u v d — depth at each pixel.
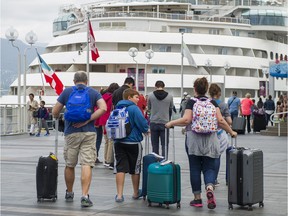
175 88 73.69
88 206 10.62
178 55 73.69
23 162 18.89
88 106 10.73
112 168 16.91
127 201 11.30
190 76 73.88
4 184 13.66
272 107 40.88
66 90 10.95
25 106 35.44
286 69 45.62
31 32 39.72
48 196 11.17
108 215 9.85
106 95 17.11
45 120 34.34
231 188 10.46
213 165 10.71
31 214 9.90
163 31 75.31
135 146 11.23
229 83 76.19
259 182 10.55
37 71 78.38
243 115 37.41
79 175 15.34
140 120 11.11
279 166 18.28
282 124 35.59
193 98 10.66
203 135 10.50
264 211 10.34
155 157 11.27
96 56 44.88
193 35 74.94
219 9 83.31
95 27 75.62
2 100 77.38
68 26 86.38
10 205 10.77
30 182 14.02
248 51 79.31
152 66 74.31
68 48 78.12
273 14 81.31
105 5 80.50
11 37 37.94
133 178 11.48
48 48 81.19
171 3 79.19
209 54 75.69
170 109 16.86
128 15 75.62
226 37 76.81
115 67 74.69
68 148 11.00
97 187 13.30
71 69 74.31
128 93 11.30
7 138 32.03
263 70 75.94
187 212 10.20
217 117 10.66
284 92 83.50
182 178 15.00
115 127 11.08
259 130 37.62
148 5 79.44
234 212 10.23
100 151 23.28
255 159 10.41
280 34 87.06
